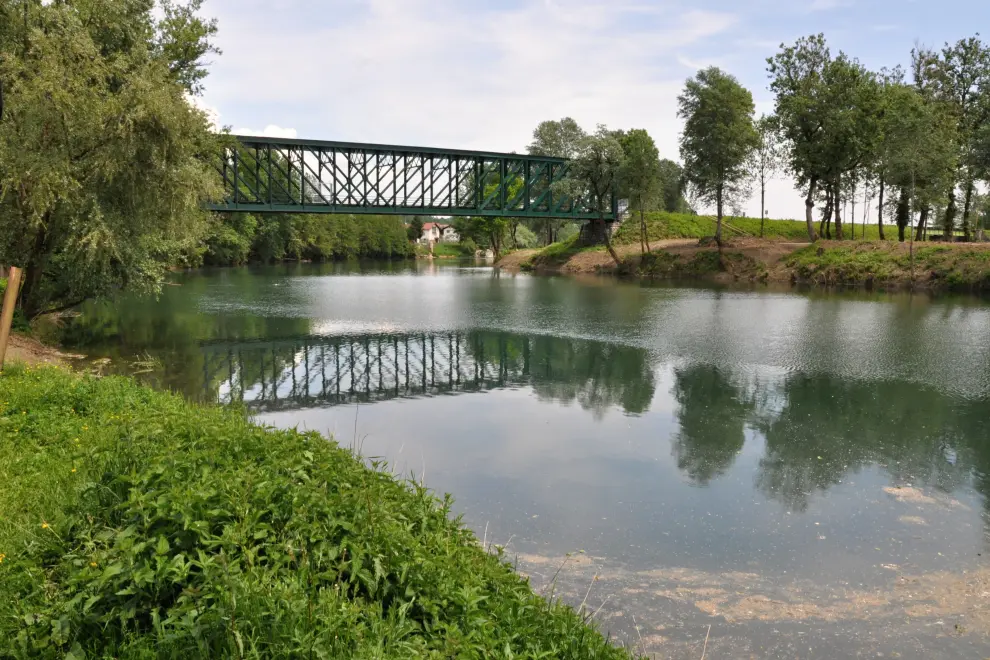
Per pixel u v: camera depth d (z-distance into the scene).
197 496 4.69
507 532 8.16
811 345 21.86
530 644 4.32
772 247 54.00
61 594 4.20
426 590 4.65
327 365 19.83
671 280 53.03
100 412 9.34
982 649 5.82
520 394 16.22
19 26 17.39
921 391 15.74
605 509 8.94
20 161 16.00
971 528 8.43
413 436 12.52
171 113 17.30
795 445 11.85
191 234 21.52
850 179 51.72
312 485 5.55
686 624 6.16
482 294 42.00
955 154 44.94
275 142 46.75
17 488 6.34
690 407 14.62
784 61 50.75
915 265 42.59
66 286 21.14
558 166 64.81
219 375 18.06
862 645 5.86
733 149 51.59
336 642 3.74
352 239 109.81
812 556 7.62
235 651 3.55
